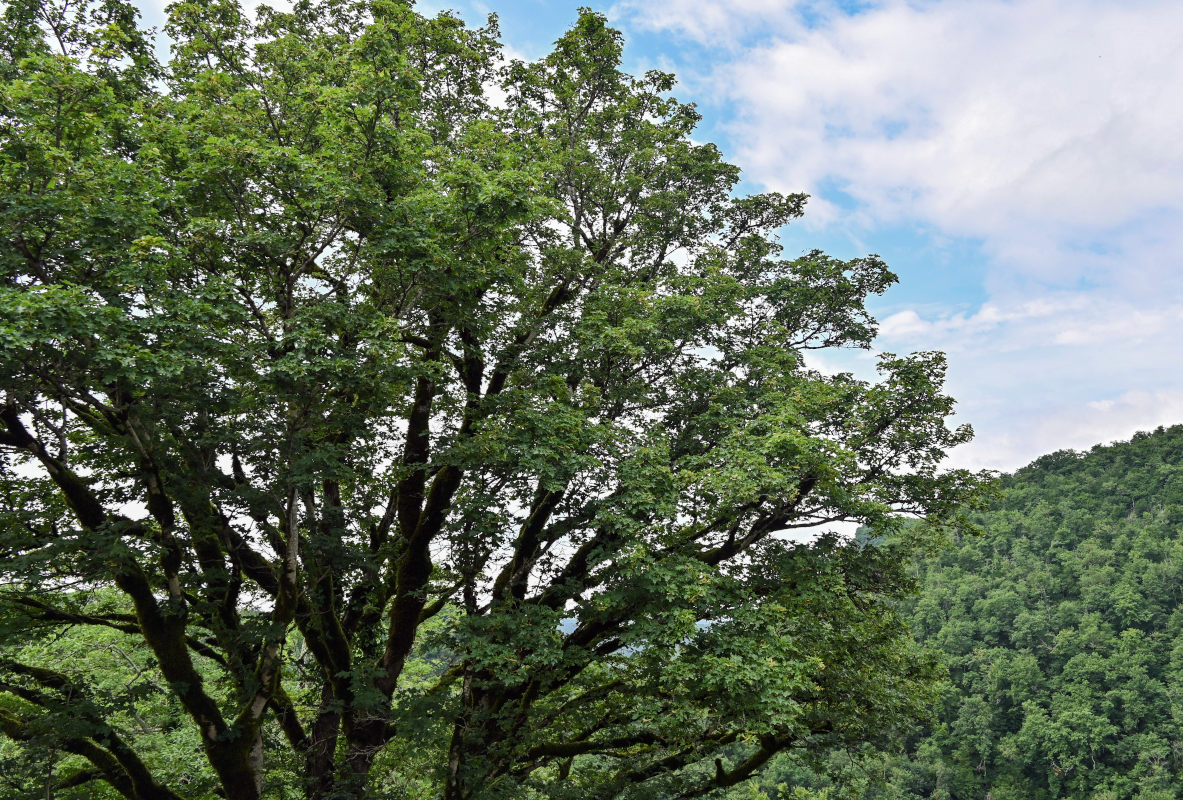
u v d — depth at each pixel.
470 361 14.83
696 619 11.10
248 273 11.22
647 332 13.68
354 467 13.16
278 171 9.91
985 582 104.62
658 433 13.93
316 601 12.90
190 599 12.36
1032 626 90.81
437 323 12.85
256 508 10.91
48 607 11.06
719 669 10.16
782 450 11.96
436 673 22.45
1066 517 117.75
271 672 11.34
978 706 80.69
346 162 10.52
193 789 14.55
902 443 14.50
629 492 12.12
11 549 9.55
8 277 8.45
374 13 13.55
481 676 14.07
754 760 14.60
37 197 7.89
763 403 14.94
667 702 12.31
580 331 13.09
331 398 11.03
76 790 10.47
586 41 16.52
